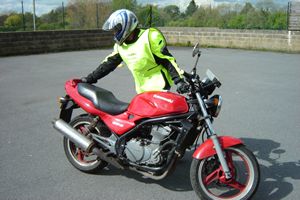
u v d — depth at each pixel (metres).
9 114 7.34
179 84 3.96
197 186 3.93
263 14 21.89
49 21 21.73
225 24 22.42
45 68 13.09
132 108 4.18
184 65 13.71
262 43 20.25
